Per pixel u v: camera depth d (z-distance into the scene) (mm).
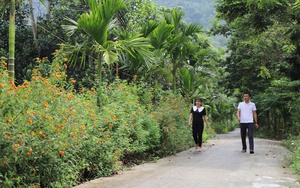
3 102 4426
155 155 9953
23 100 4637
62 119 5098
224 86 31047
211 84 33625
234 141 16688
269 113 32188
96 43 8820
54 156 4957
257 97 26922
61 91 6059
